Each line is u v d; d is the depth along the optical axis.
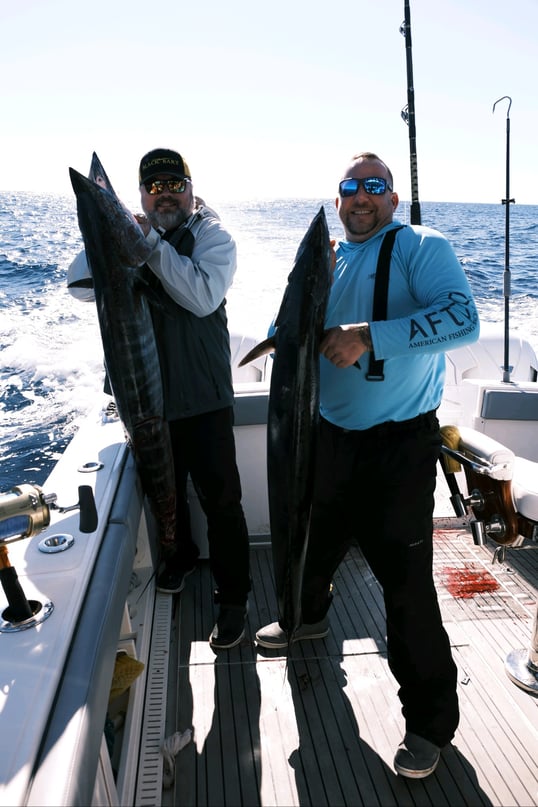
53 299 12.95
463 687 2.14
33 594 1.36
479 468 2.04
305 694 2.12
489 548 3.05
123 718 1.83
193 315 2.16
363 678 2.20
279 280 10.81
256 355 1.64
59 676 1.13
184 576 2.71
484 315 9.30
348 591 2.73
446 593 2.69
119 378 1.88
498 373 4.13
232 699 2.11
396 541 1.79
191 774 1.82
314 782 1.79
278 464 1.58
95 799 1.28
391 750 1.90
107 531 1.64
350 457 1.85
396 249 1.73
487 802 1.72
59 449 5.55
